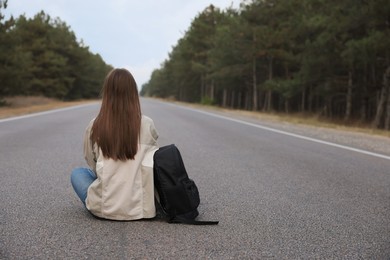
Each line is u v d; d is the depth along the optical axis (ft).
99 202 12.57
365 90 110.11
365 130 57.21
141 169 12.59
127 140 12.29
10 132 38.86
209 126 51.29
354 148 33.65
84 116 65.16
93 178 13.57
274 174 21.61
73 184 13.52
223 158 26.58
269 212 14.37
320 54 93.97
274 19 137.08
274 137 40.55
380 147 35.04
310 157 28.04
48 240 11.05
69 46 218.59
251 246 11.00
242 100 255.50
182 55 230.89
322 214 14.30
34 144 30.89
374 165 25.43
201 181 19.47
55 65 180.55
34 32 177.68
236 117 72.95
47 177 19.25
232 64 169.78
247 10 139.03
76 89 234.99
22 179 18.74
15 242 10.85
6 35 94.58
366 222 13.46
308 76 101.96
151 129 12.77
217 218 13.50
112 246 10.73
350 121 94.17
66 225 12.30
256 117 77.15
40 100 132.67
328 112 140.26
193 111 93.40
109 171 12.45
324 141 38.22
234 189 17.88
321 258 10.30
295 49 132.46
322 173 22.29
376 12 74.59
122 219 12.67
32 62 159.84
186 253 10.38
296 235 12.00
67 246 10.66
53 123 50.01
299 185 19.06
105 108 12.40
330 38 87.20
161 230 12.06
